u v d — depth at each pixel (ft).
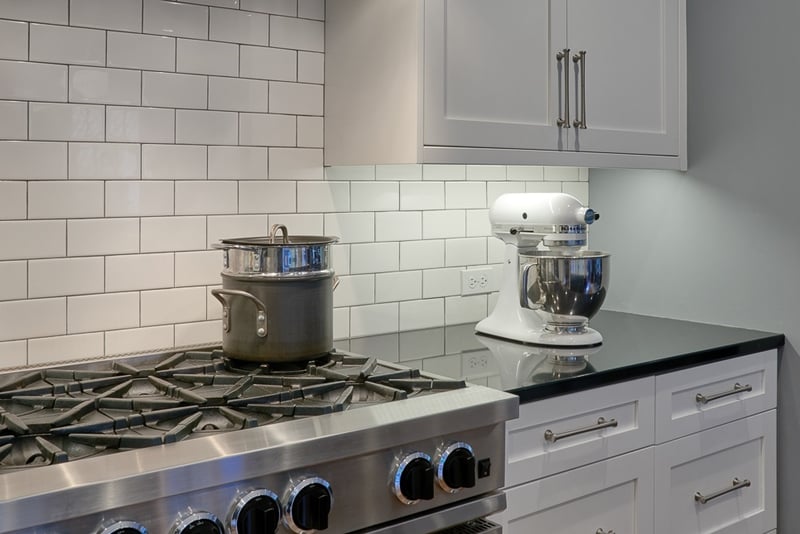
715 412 7.06
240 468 3.92
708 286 8.16
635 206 8.78
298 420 4.45
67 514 3.45
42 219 5.83
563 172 9.03
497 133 6.53
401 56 6.21
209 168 6.55
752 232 7.77
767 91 7.60
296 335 5.53
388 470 4.54
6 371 5.64
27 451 3.99
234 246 5.56
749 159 7.76
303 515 4.13
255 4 6.71
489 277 8.45
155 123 6.26
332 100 7.02
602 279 6.83
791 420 7.61
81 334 6.05
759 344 7.31
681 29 7.91
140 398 4.88
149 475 3.66
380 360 6.14
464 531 5.03
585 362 6.37
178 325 6.50
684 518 6.89
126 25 6.09
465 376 5.90
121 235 6.17
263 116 6.80
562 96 6.97
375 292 7.61
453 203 8.13
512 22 6.61
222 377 5.22
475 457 4.94
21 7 5.66
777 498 7.75
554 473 5.86
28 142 5.74
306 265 5.57
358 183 7.41
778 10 7.50
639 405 6.42
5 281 5.72
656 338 7.39
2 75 5.62
